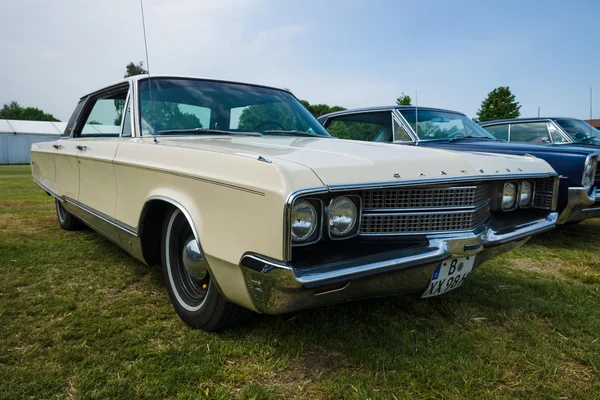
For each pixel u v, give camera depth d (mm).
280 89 3545
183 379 1737
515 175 2303
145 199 2268
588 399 1698
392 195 1806
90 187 3025
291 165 1589
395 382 1750
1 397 1601
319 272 1503
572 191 4051
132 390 1658
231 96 3113
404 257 1716
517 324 2344
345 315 2348
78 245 3814
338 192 1636
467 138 4953
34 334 2102
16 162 30562
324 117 5945
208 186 1789
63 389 1671
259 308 1672
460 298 2695
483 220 2195
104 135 3256
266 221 1509
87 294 2646
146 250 2449
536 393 1723
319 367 1852
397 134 4922
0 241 3945
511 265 3562
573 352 2047
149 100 2816
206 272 2002
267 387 1699
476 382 1782
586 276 3213
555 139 6223
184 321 2244
